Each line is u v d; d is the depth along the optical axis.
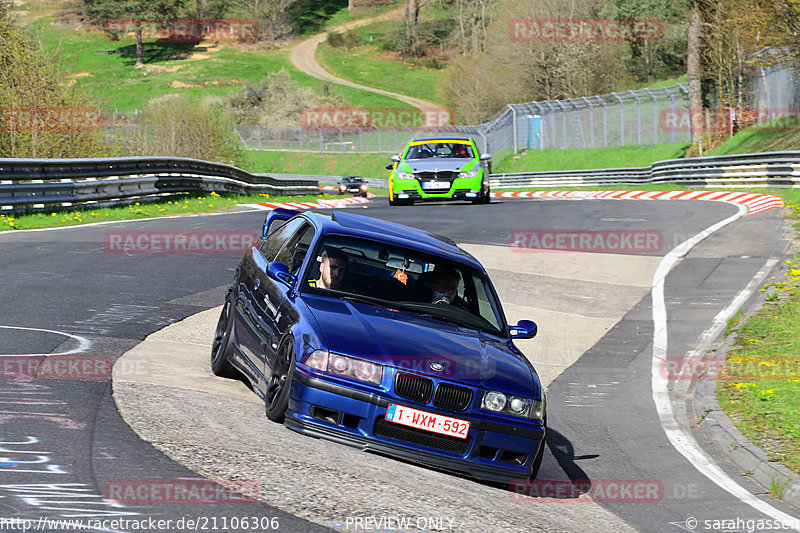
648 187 104.88
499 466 15.13
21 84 75.38
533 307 33.19
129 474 12.30
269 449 14.30
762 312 31.22
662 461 18.38
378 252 17.94
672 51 192.25
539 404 15.55
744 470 17.92
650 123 143.12
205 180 73.81
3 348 19.77
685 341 28.83
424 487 14.03
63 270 32.19
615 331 30.22
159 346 22.02
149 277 32.34
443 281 17.84
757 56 88.94
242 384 19.30
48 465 12.30
